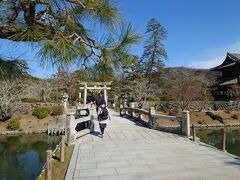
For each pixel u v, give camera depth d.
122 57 3.03
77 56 2.83
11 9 2.43
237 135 21.42
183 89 33.62
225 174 5.45
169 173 5.55
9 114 25.78
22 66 2.51
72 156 7.04
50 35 2.51
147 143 8.91
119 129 12.23
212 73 60.38
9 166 12.77
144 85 39.03
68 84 37.22
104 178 5.26
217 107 35.06
